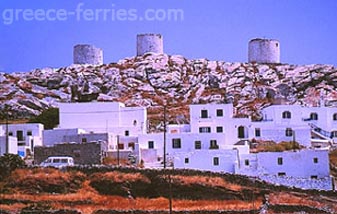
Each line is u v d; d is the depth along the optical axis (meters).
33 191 125.69
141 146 159.75
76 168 132.62
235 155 145.38
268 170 145.50
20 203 119.31
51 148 147.38
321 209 122.38
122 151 151.88
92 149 147.38
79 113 174.38
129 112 176.12
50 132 162.62
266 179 139.75
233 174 135.00
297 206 121.62
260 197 129.00
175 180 129.88
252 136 171.38
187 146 158.25
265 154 146.12
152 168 136.75
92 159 147.12
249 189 130.75
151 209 118.56
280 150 159.12
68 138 160.62
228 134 170.88
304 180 140.50
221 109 172.62
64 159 141.38
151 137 160.62
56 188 126.94
